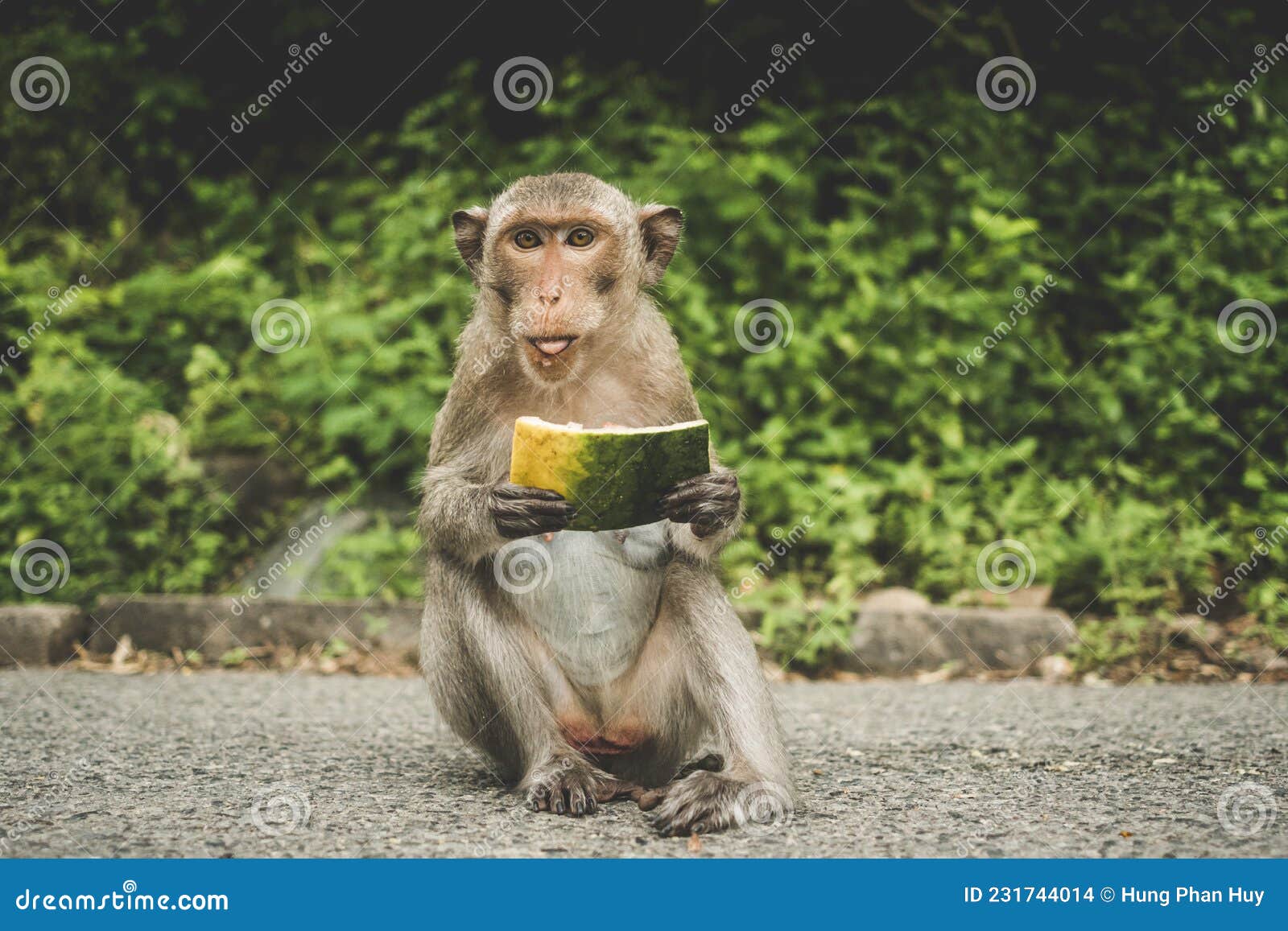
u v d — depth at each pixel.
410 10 3.13
